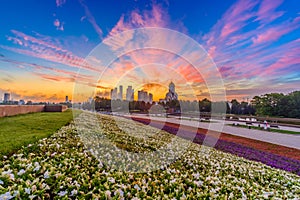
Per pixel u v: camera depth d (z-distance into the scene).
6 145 4.61
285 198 3.78
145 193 2.94
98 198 2.53
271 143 11.70
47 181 2.83
